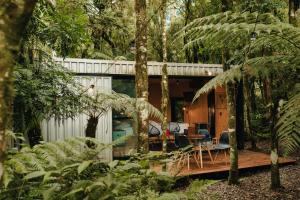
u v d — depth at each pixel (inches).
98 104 276.4
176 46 560.4
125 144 366.9
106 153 347.6
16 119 185.0
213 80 164.9
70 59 342.3
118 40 538.0
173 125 452.8
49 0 201.0
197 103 526.3
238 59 283.9
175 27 567.5
